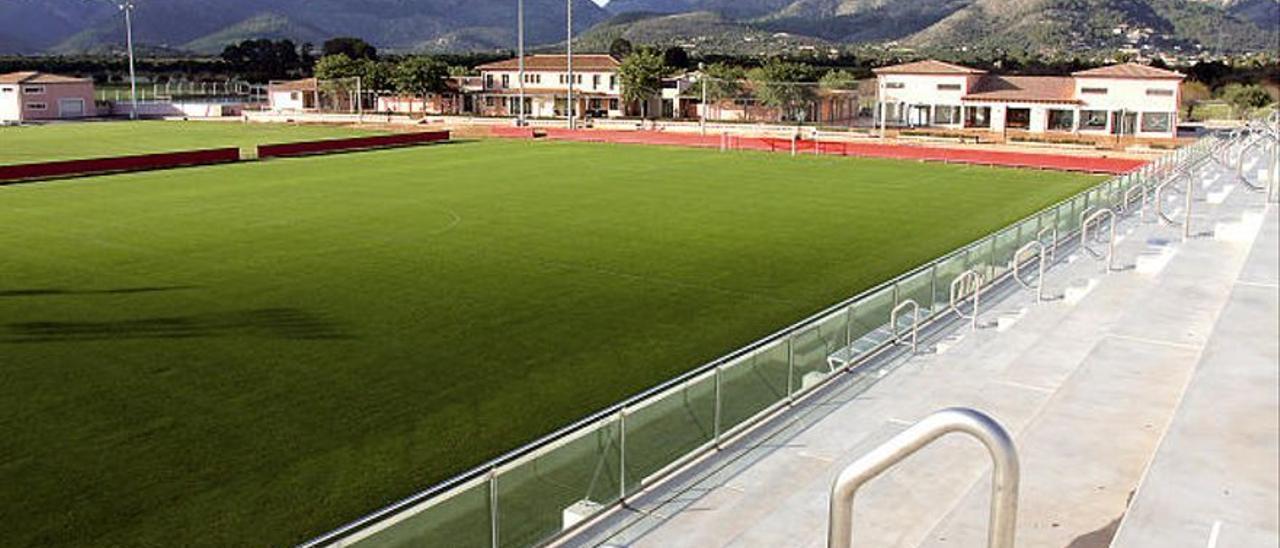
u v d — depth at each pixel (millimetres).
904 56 182125
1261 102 97375
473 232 35375
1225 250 15141
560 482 11039
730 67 113125
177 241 33375
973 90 89812
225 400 17828
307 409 17438
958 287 21234
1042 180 53656
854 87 102562
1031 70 117062
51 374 19188
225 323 22953
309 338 21766
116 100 120000
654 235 35062
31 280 27453
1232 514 5824
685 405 12852
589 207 41688
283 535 12953
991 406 11836
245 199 43625
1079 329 15281
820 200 44719
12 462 15078
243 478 14617
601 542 11016
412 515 9312
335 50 158250
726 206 42406
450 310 24281
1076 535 7633
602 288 26797
